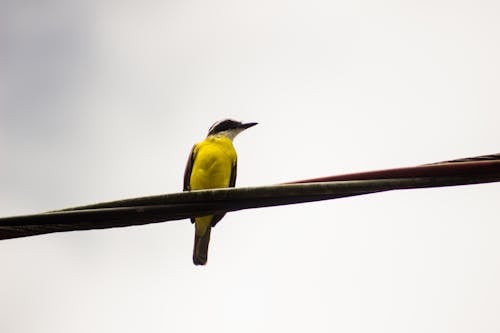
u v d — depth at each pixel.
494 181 7.39
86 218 7.37
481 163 7.36
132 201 7.47
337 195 7.57
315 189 7.53
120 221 7.54
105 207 7.43
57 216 7.28
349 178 7.53
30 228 7.27
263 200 7.64
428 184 7.43
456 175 7.39
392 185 7.43
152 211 7.52
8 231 7.22
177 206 7.58
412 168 7.45
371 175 7.49
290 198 7.62
